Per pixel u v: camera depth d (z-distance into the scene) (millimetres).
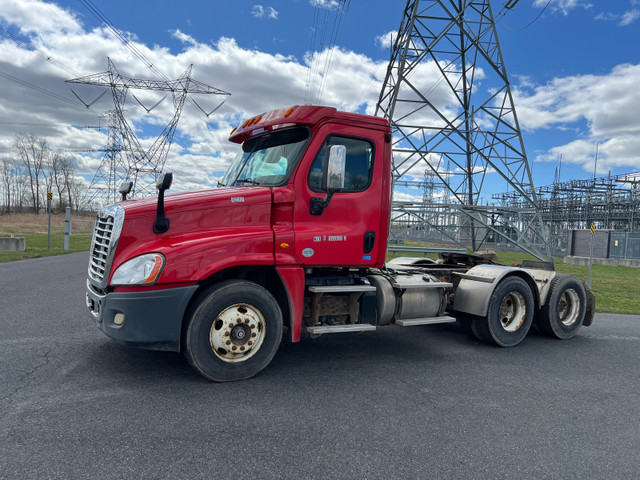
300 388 4156
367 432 3301
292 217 4559
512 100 18547
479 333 6184
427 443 3174
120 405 3561
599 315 9633
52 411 3391
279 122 4773
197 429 3205
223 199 4301
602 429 3562
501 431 3436
